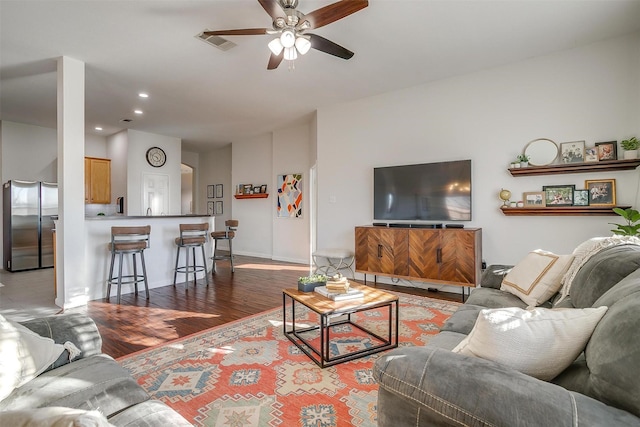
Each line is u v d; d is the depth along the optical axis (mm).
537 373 1021
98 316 3355
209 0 2648
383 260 4309
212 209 9125
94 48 3396
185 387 2014
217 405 1835
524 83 3758
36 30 3051
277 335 2814
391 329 2682
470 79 4098
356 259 4551
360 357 2396
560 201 3551
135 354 2467
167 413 1095
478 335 1054
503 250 3906
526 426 765
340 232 5234
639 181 3201
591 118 3410
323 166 5422
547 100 3633
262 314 3385
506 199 3811
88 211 6887
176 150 7594
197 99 4961
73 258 3635
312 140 6066
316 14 2340
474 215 4094
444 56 3645
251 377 2127
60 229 3631
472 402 848
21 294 4191
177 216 4902
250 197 7602
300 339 2670
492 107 3959
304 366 2270
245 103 5164
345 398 1897
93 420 658
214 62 3729
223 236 5477
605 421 729
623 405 774
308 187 6492
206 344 2639
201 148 8875
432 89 4371
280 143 6965
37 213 5914
